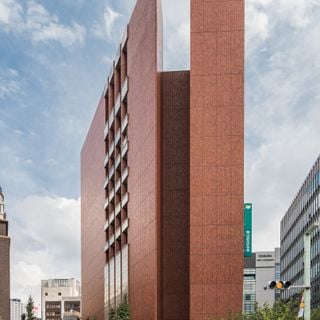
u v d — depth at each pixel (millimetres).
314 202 104000
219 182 58844
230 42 60594
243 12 60875
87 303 123875
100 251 104750
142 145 69688
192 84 60375
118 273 85812
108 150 96375
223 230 58062
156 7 64312
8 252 104562
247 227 59188
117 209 87750
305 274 33000
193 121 59906
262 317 47062
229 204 58469
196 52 60750
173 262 63188
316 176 102750
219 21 60938
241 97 59969
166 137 65375
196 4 61375
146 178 66812
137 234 71375
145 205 67000
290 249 133625
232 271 57344
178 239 63594
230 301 56812
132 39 78062
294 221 127812
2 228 106500
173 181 64562
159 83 65250
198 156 59375
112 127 93750
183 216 63844
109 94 95250
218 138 59500
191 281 57438
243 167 58906
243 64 60281
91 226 118062
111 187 94375
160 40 67875
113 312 75312
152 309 60906
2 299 102062
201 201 58656
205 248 57906
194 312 56906
